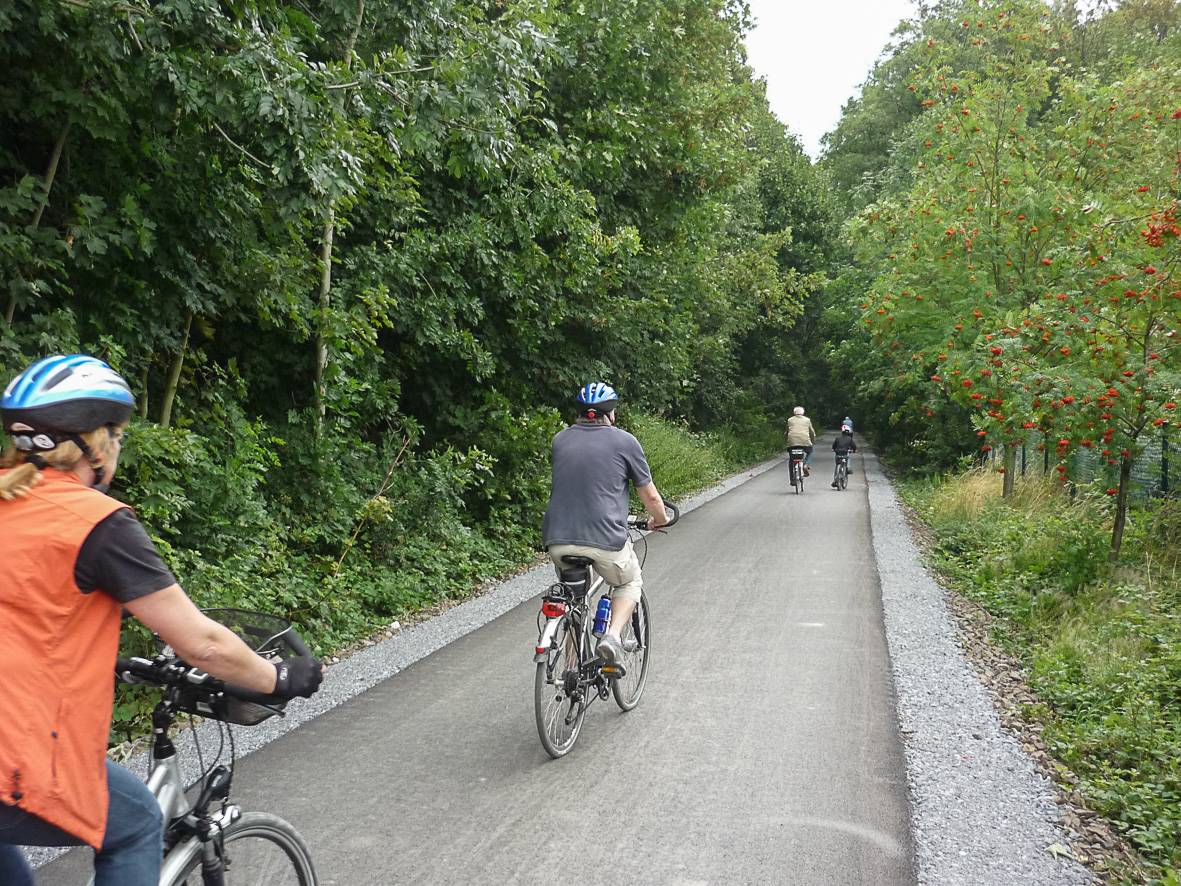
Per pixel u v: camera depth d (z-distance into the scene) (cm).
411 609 884
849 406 5309
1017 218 1332
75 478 201
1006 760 485
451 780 449
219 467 774
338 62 892
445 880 351
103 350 648
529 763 472
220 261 796
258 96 607
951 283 1427
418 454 1253
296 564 851
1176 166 1109
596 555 504
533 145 1324
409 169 1127
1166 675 648
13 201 601
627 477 523
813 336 4503
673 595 910
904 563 1109
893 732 523
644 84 1549
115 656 199
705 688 604
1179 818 424
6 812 178
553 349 1472
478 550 1105
